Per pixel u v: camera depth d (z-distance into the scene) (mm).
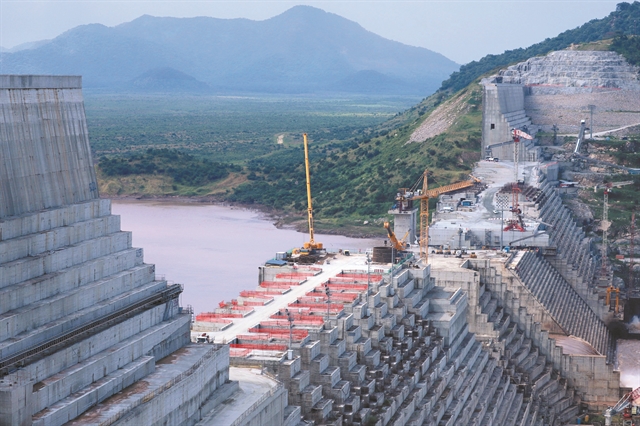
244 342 191625
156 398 145875
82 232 160250
